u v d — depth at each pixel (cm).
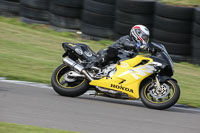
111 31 4181
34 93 2244
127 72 2139
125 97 2166
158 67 2061
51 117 1723
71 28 4481
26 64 3112
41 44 3950
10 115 1694
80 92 2248
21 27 4572
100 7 4131
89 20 4241
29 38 4119
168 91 2045
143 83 2197
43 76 2822
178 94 2016
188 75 3341
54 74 2308
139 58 2144
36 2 4666
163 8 3694
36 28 4638
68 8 4412
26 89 2338
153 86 2088
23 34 4250
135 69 2127
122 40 2223
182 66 3659
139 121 1791
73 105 2019
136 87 2116
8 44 3766
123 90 2144
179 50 3744
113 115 1872
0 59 3155
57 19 4509
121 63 2173
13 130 1434
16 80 2589
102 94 2250
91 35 4275
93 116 1812
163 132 1622
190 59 3784
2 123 1516
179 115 2011
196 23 3591
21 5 4841
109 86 2173
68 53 2392
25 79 2644
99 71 2223
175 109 2200
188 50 3756
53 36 4322
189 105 2384
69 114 1809
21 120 1630
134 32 2186
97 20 4181
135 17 3878
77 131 1530
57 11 4478
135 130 1619
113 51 2153
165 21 3709
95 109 1973
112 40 4191
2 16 5047
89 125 1641
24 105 1903
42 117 1709
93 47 3969
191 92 2761
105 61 2209
